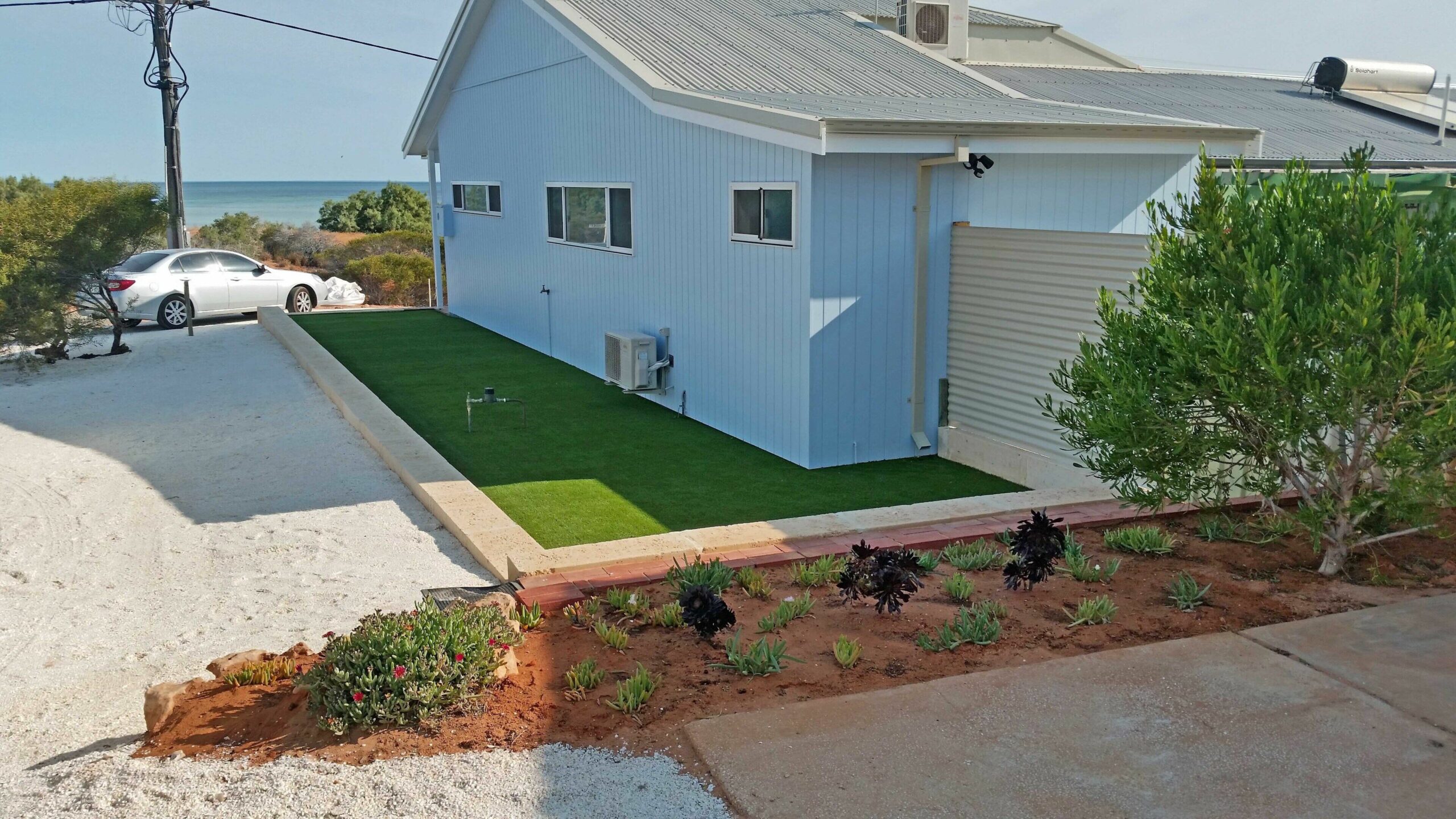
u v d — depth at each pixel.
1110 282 8.16
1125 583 5.51
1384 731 3.95
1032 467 8.96
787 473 9.35
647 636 4.91
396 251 31.02
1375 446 5.20
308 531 7.77
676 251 11.49
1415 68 17.98
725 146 10.22
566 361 15.21
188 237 25.30
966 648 4.72
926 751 3.84
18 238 15.10
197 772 3.80
